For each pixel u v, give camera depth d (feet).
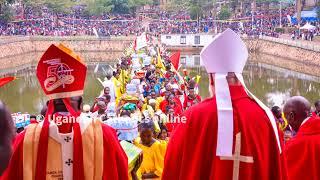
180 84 78.43
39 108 108.27
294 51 213.87
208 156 16.20
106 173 16.48
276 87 138.41
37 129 16.33
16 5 298.97
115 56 252.01
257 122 16.15
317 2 268.62
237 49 16.61
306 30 252.01
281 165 16.49
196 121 16.35
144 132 30.37
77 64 16.47
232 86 16.74
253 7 311.68
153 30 300.40
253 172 16.07
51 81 16.39
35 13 297.74
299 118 21.57
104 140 16.57
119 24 309.01
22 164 16.20
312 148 20.07
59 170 16.17
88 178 16.15
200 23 301.84
